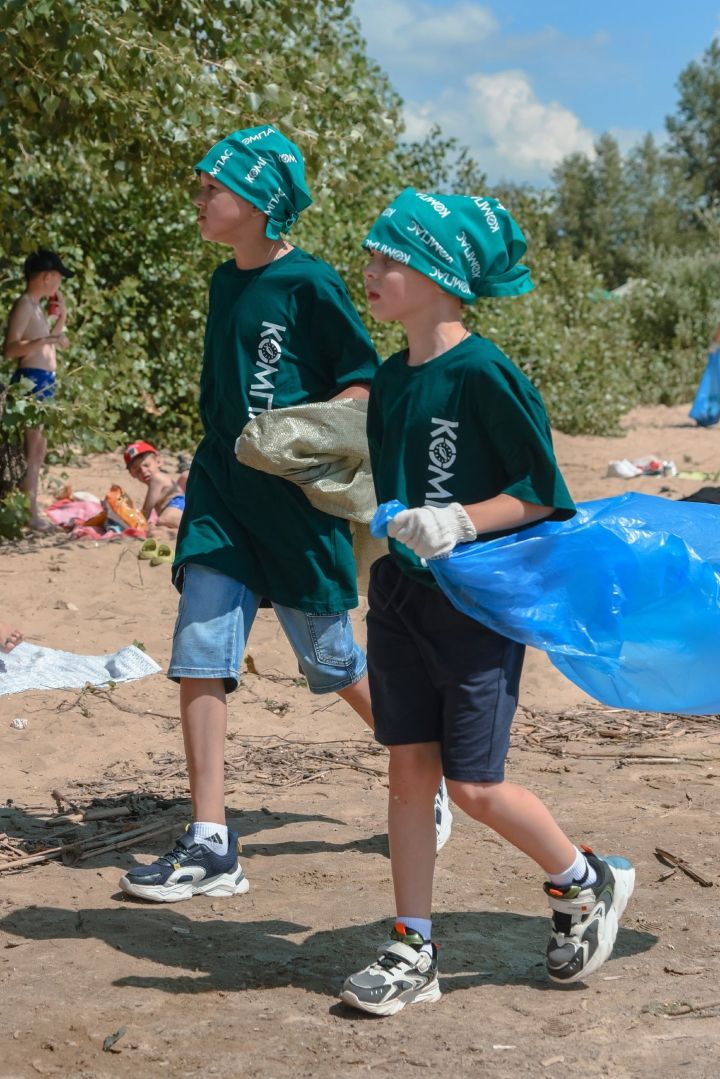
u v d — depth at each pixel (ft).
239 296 13.29
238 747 18.03
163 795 15.88
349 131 30.60
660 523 10.92
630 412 76.28
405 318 10.45
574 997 10.33
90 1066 9.15
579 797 15.88
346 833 14.65
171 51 27.55
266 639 23.12
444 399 10.11
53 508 34.83
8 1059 9.22
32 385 30.91
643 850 13.94
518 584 10.02
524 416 9.87
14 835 14.39
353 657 13.93
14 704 19.20
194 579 13.12
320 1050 9.38
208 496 13.38
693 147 275.59
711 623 10.44
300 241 45.60
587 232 256.11
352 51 51.62
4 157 34.45
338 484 12.93
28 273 32.35
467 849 14.14
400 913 10.33
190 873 12.57
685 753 17.90
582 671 10.89
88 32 25.85
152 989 10.50
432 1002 10.25
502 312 59.47
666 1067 9.04
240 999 10.33
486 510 9.82
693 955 11.21
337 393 13.24
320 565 13.38
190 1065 9.16
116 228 47.55
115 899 12.61
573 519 10.55
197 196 13.24
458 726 10.15
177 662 12.86
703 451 54.54
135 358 45.88
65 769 16.87
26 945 11.40
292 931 11.80
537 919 12.12
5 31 25.38
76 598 25.53
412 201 10.19
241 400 13.20
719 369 65.41
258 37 31.81
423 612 10.19
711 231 95.20
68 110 28.19
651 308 91.56
